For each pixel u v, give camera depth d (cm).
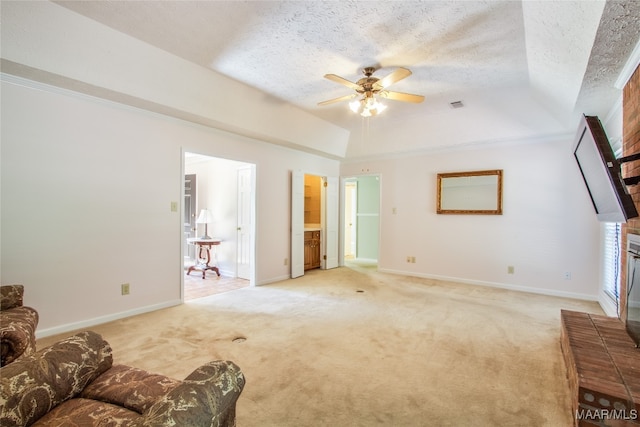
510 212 483
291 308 379
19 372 111
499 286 491
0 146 264
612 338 209
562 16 192
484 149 505
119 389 128
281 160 540
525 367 236
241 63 318
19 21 229
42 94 284
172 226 383
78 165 307
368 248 790
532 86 363
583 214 430
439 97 407
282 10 234
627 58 218
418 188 573
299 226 570
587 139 224
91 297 317
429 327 318
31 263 281
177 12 238
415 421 176
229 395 105
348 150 626
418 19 242
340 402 193
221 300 413
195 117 377
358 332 305
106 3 228
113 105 328
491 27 251
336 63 315
